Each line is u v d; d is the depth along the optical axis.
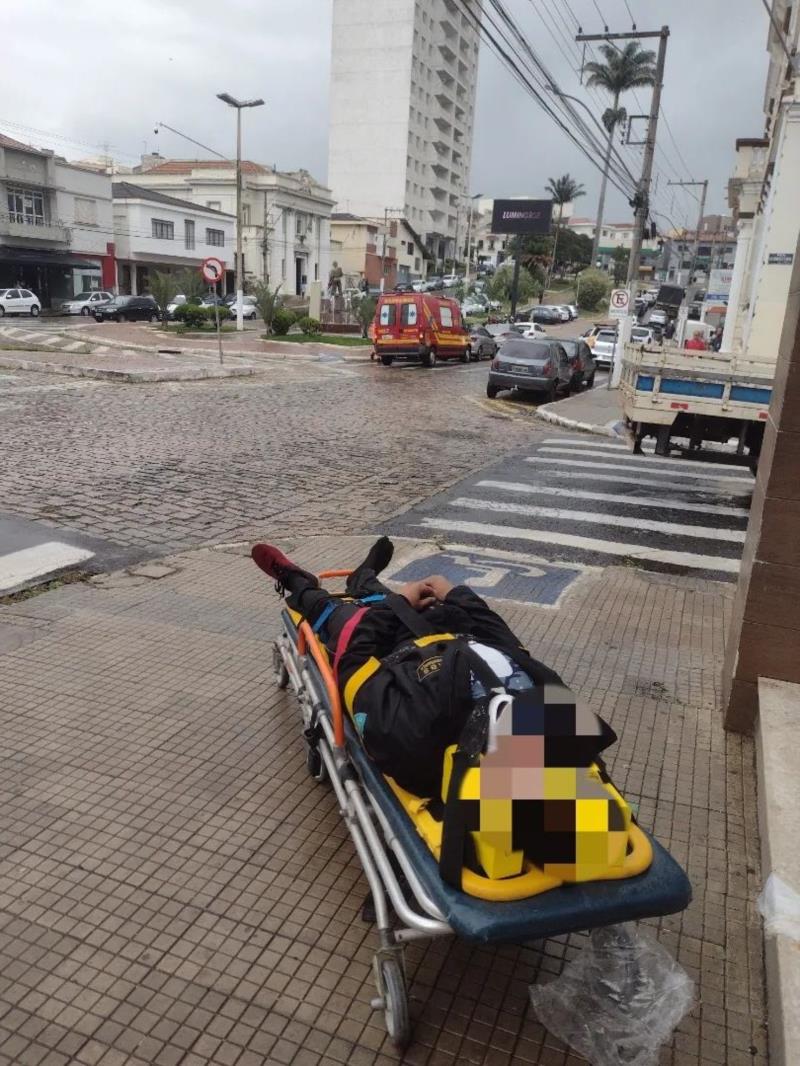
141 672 4.65
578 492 10.33
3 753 3.78
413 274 100.56
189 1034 2.40
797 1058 2.12
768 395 10.32
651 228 38.28
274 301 37.12
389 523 8.41
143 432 12.86
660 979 2.55
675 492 10.59
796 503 3.87
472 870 2.23
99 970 2.60
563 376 21.81
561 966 2.67
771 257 18.89
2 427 12.53
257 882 3.01
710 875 3.14
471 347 32.62
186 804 3.45
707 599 6.47
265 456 11.58
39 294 50.34
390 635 3.08
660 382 10.74
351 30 95.12
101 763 3.73
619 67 55.53
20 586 5.96
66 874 3.01
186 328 39.00
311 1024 2.45
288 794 3.54
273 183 68.56
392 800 2.61
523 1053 2.37
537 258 95.12
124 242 56.22
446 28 102.19
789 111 18.12
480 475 11.19
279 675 4.45
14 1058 2.31
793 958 2.49
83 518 7.88
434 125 105.19
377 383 23.03
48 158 48.28
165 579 6.29
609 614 6.02
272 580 6.33
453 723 2.44
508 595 6.34
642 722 4.34
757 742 3.92
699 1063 2.38
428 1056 2.36
